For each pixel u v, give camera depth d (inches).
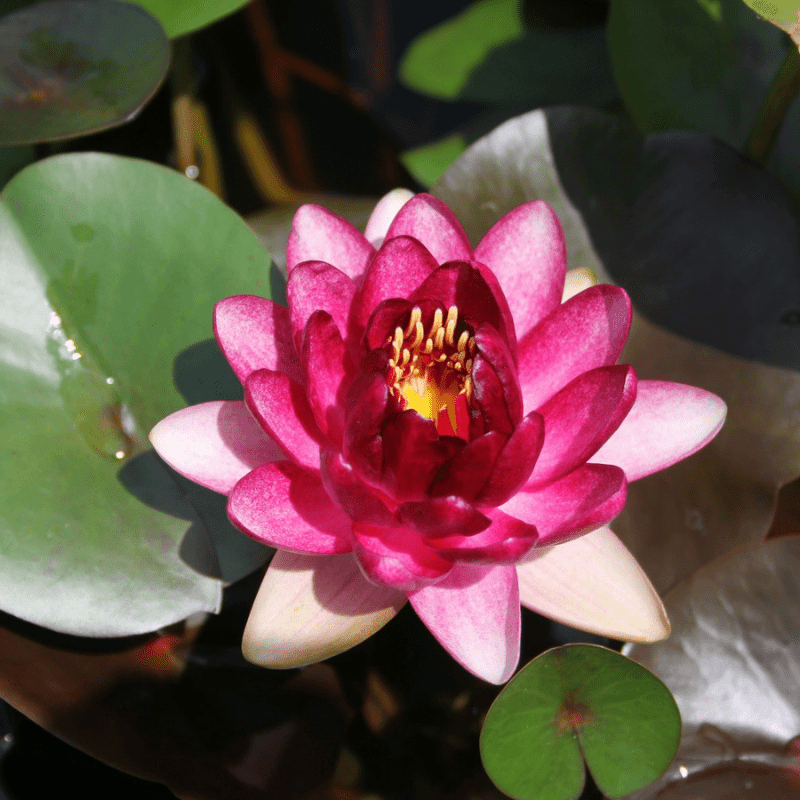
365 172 39.2
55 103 34.5
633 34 36.5
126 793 33.1
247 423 32.8
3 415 33.3
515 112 38.3
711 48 36.3
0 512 32.9
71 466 33.3
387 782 33.2
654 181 35.2
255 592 34.1
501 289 32.9
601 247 35.0
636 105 36.7
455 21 39.3
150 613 32.9
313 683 33.7
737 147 36.2
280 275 34.3
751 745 33.0
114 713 33.0
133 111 34.4
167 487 33.5
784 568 33.5
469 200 35.1
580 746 32.8
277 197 38.6
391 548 32.2
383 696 33.8
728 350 34.5
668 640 33.4
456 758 33.4
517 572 32.7
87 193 34.0
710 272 34.9
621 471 31.8
